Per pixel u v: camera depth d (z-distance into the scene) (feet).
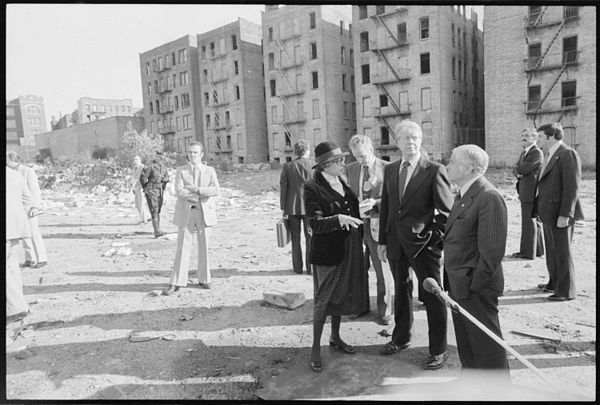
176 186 17.98
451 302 9.41
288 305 15.90
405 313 11.90
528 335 12.53
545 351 11.60
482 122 132.77
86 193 70.59
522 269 19.80
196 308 16.24
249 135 163.84
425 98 113.91
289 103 144.77
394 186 11.74
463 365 10.07
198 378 10.95
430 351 11.11
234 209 50.16
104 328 14.40
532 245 21.50
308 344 12.84
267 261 23.82
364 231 14.30
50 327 14.61
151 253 26.48
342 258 11.25
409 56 115.55
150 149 100.83
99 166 86.99
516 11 98.48
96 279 20.74
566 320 13.65
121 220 41.24
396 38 116.78
